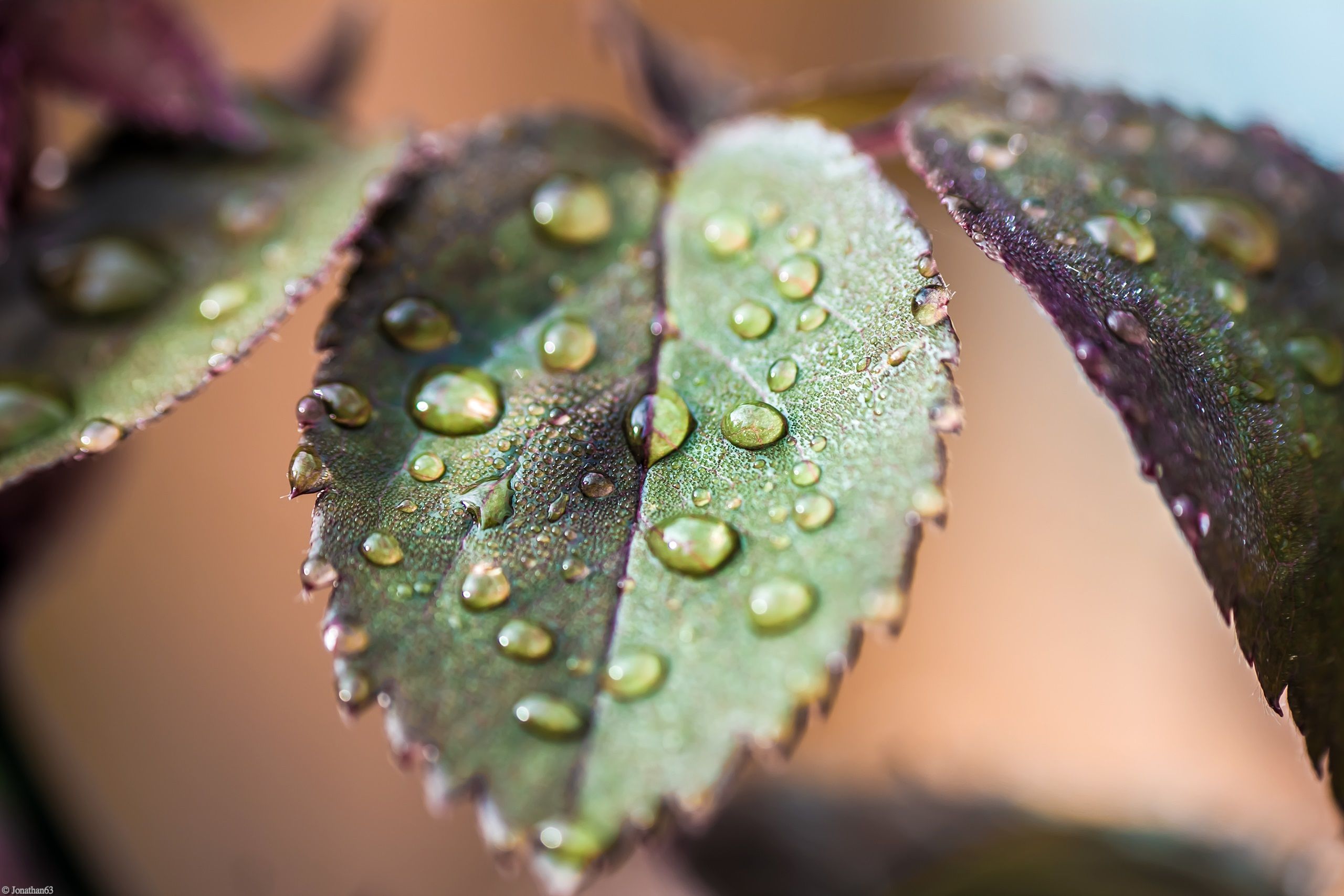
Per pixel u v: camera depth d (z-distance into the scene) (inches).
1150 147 5.1
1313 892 6.0
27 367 4.9
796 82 5.5
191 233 5.1
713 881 6.1
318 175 5.2
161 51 5.4
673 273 4.8
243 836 8.8
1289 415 4.8
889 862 6.1
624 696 4.5
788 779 6.6
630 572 4.5
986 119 5.1
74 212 5.2
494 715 4.5
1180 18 8.0
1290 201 5.1
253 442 8.5
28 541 5.6
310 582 4.5
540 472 4.6
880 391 4.5
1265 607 4.7
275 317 4.9
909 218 4.7
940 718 9.2
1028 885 6.0
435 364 4.7
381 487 4.6
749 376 4.7
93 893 5.7
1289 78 7.3
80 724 8.3
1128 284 4.7
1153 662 9.4
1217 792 7.7
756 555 4.5
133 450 5.9
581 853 4.4
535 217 5.0
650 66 5.6
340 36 5.8
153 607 8.7
